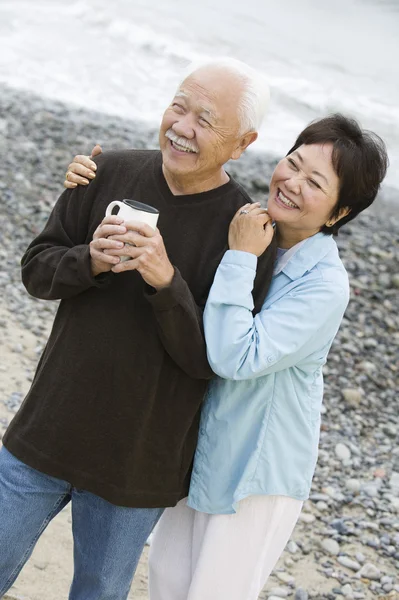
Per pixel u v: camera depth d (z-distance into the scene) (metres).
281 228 3.33
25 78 14.40
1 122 11.62
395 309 9.10
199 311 3.12
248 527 3.31
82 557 3.29
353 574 5.27
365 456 6.71
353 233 10.63
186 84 3.01
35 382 3.20
